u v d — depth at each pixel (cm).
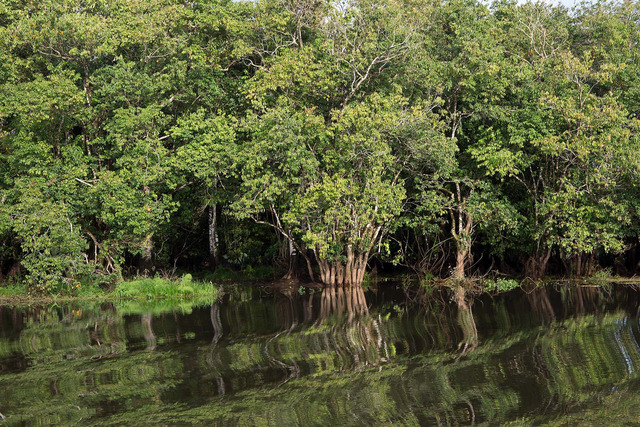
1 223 2361
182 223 3275
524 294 2227
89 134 2655
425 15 2542
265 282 2944
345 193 2308
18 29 2364
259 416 930
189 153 2394
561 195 2378
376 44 2389
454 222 2634
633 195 2373
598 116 2284
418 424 888
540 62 2547
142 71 2577
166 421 923
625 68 2441
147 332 1608
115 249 2602
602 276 2727
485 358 1226
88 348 1423
